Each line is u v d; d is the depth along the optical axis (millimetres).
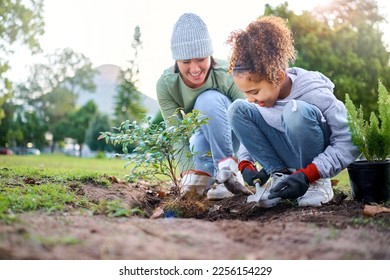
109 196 3070
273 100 2836
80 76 34906
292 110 2686
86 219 2256
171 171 3242
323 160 2688
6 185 3098
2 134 21406
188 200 3062
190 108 3650
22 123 27938
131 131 3242
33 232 1948
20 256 1728
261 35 2727
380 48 8719
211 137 3289
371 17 9023
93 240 1900
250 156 3164
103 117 29609
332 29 8703
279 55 2742
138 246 1848
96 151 29188
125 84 27766
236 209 2912
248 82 2732
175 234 2025
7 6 13062
